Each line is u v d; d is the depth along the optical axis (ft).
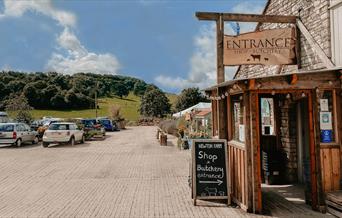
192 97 229.25
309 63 31.37
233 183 26.73
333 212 23.03
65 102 274.77
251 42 31.96
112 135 112.98
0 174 39.91
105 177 37.55
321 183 23.97
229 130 27.63
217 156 26.45
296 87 24.00
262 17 32.53
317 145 24.29
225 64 31.30
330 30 28.60
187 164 46.68
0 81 281.33
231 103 27.73
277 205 25.30
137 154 58.49
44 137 72.13
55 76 322.96
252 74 45.03
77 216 23.16
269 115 36.94
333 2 27.99
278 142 34.78
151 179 36.14
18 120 122.31
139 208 24.98
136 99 416.46
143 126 199.82
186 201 26.89
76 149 67.31
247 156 23.73
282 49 32.53
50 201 27.30
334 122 26.00
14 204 26.48
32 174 39.81
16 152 62.69
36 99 266.57
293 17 33.14
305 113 32.01
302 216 22.72
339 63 27.32
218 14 31.40
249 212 23.59
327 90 26.07
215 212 23.79
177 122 108.06
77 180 35.99
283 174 32.89
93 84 389.60
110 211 24.30
